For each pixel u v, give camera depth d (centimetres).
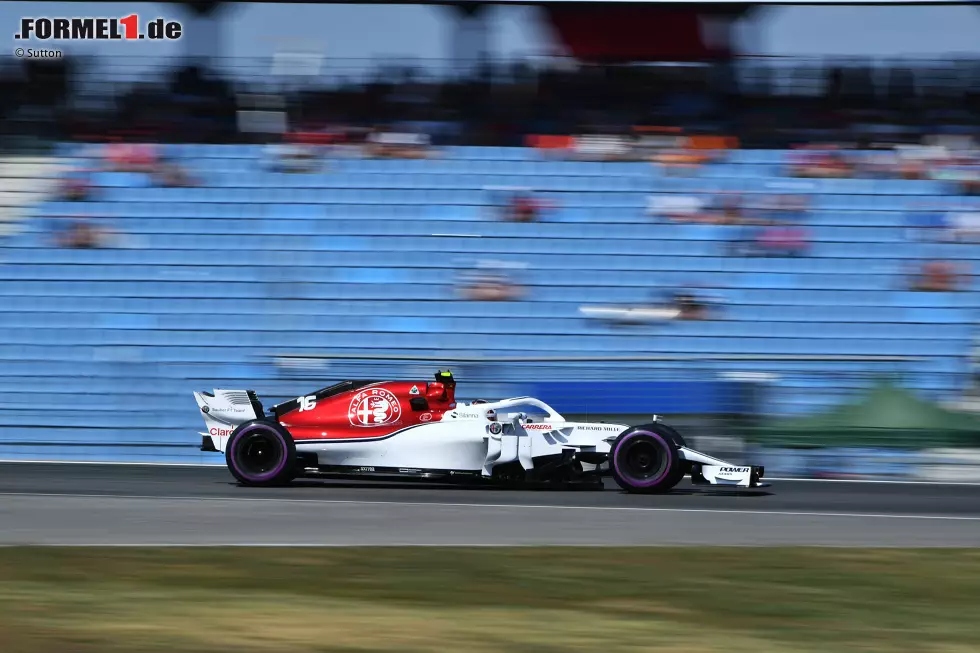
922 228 6538
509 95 7356
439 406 4509
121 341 6197
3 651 2055
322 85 7400
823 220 6600
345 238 6575
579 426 4528
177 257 6500
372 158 6975
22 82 7256
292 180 6850
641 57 7644
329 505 4012
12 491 4441
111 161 6956
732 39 7488
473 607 2520
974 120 7162
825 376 5816
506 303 6309
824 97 7300
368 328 6247
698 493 4544
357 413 4488
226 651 2095
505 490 4531
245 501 4116
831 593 2709
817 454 5572
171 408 6044
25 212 6688
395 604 2538
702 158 6962
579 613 2481
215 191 6781
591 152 7019
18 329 6247
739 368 5947
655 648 2181
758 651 2175
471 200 6750
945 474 5475
